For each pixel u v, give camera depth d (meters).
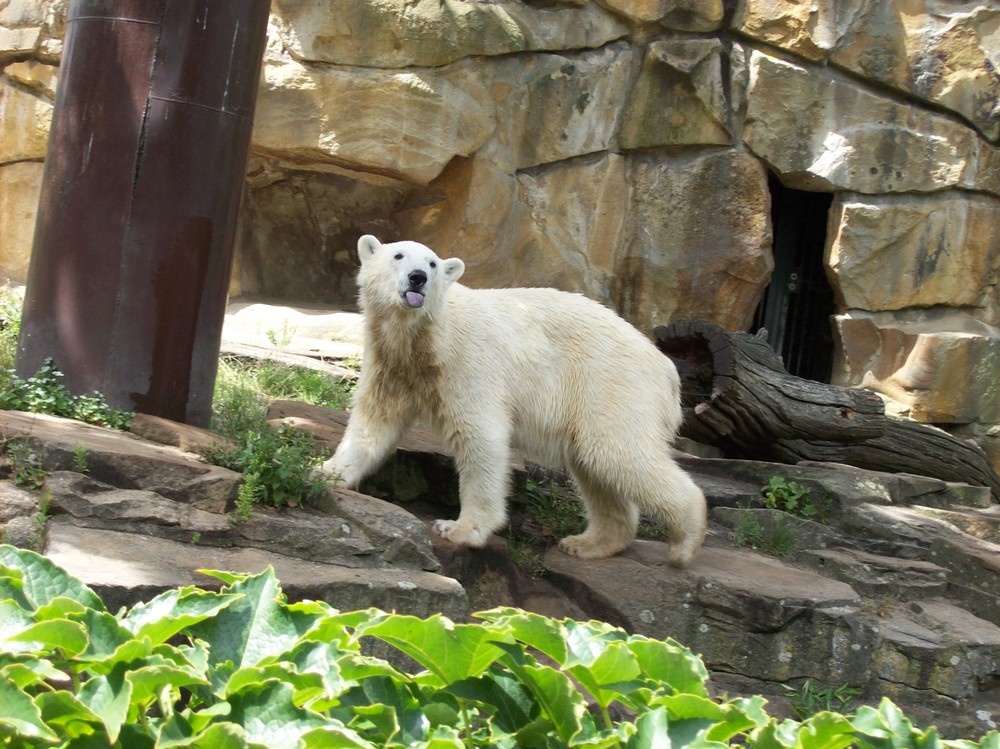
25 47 13.12
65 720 2.57
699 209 13.52
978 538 9.59
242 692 2.68
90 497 5.43
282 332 11.93
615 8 13.36
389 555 6.00
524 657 2.99
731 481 9.87
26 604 2.96
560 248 13.53
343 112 12.49
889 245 13.35
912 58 13.27
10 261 13.40
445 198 13.25
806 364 14.74
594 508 7.54
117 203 7.09
